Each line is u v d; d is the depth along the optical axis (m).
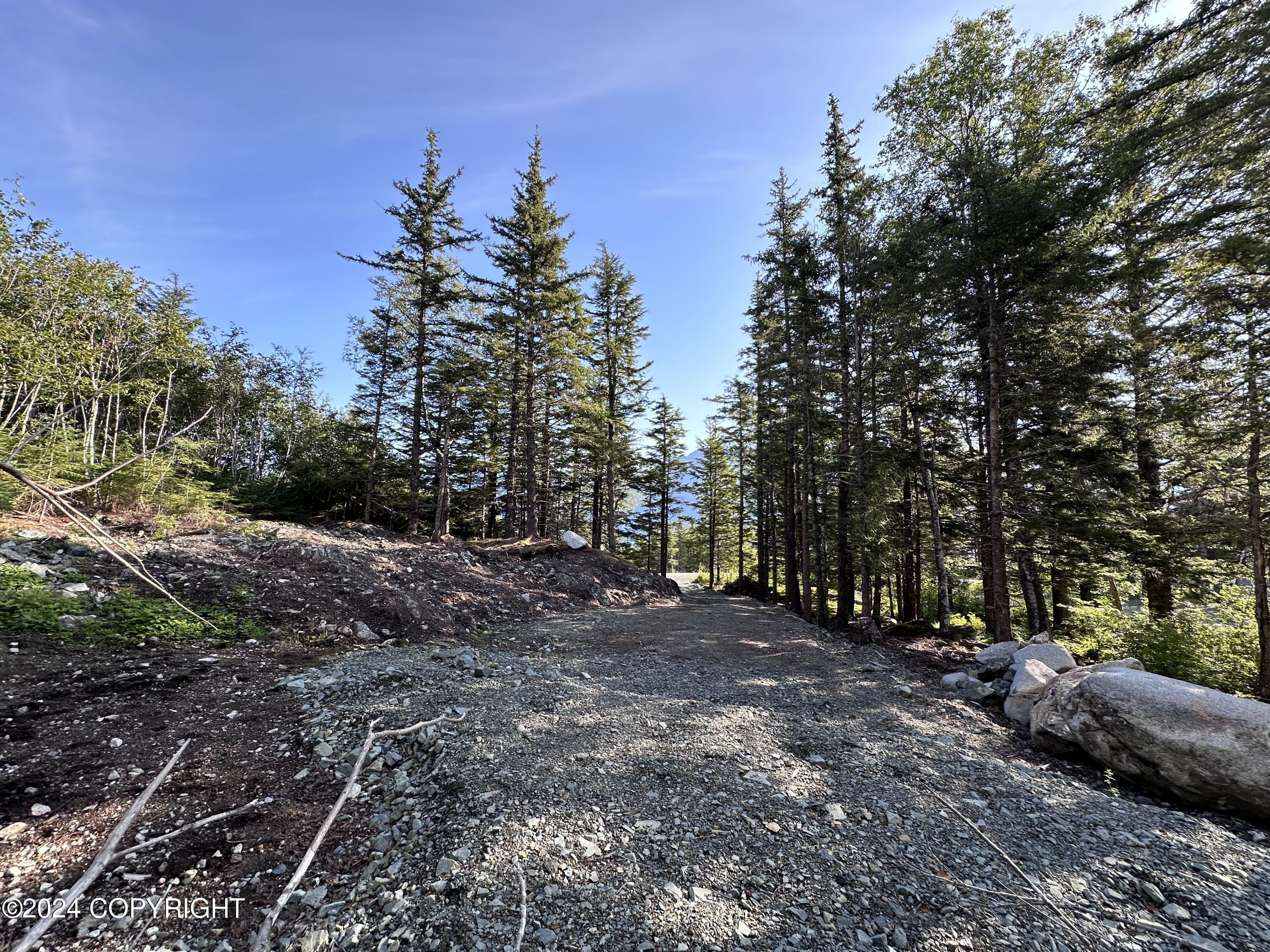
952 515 15.63
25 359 12.84
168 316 17.83
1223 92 7.55
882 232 13.21
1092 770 5.88
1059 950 3.08
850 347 15.51
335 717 5.72
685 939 3.07
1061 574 14.55
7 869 3.36
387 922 3.16
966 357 12.26
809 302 15.49
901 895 3.50
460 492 26.09
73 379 14.03
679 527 43.00
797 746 5.84
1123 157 8.84
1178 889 3.65
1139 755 5.36
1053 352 10.65
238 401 25.95
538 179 19.89
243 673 6.84
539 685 7.22
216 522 13.58
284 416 28.25
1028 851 4.04
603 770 4.89
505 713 6.02
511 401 21.78
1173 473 11.18
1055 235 9.91
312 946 3.00
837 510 16.12
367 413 20.72
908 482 15.96
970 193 10.78
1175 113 8.64
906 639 14.64
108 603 7.71
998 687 8.55
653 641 11.71
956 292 11.17
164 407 22.27
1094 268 9.62
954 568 17.59
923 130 11.66
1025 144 10.34
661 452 31.66
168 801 4.19
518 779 4.61
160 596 8.38
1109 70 9.03
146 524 11.66
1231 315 8.69
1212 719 5.10
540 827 3.97
